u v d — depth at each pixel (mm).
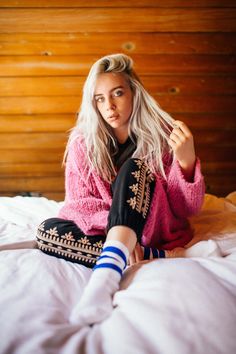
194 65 1668
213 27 1599
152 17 1577
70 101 1721
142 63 1660
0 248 859
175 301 518
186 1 1553
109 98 894
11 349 435
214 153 1870
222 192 1961
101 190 882
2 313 507
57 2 1551
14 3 1547
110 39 1615
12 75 1654
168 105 1749
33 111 1731
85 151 925
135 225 658
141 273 638
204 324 474
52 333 466
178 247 849
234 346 442
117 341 448
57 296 586
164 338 446
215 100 1742
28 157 1846
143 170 733
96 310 516
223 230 959
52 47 1621
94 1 1551
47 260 721
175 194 841
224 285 582
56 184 1932
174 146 782
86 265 766
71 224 809
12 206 1318
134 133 964
